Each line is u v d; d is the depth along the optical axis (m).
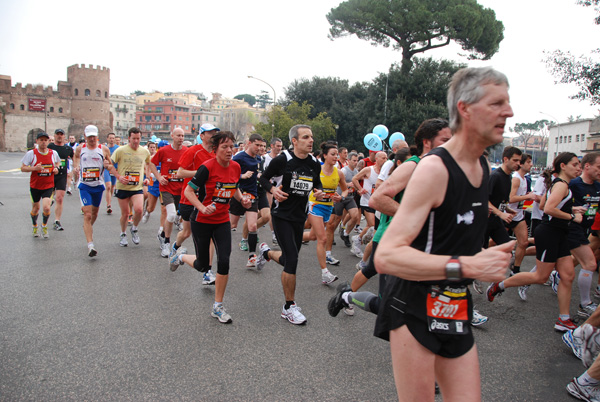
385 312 1.97
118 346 3.63
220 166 4.38
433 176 1.69
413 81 37.41
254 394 2.97
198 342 3.77
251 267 6.37
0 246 7.11
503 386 3.24
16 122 75.56
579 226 4.77
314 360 3.51
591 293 5.88
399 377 1.89
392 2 34.31
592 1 8.37
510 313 4.91
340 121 49.59
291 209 4.52
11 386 2.95
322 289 5.48
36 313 4.30
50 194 7.89
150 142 12.41
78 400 2.82
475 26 33.03
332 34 36.94
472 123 1.71
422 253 1.64
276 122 47.66
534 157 103.50
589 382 3.05
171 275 5.81
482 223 1.85
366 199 7.29
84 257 6.58
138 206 7.33
